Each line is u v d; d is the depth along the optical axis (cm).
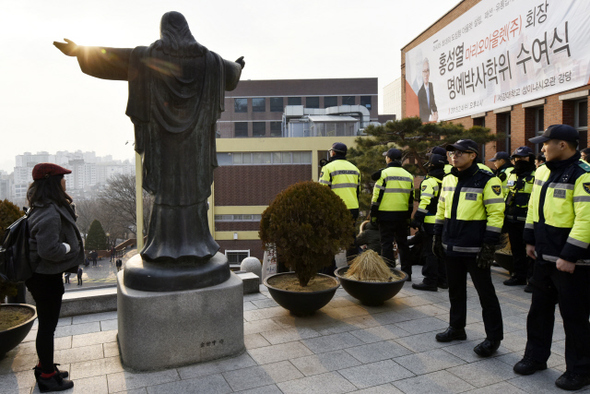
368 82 5662
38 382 314
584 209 301
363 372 342
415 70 2486
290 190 490
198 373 341
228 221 3716
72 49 343
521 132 1586
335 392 310
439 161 572
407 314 487
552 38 1393
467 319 469
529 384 321
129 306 342
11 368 357
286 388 316
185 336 353
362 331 433
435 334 425
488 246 360
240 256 3722
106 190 4741
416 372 341
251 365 355
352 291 508
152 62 347
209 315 360
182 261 366
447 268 403
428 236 582
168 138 361
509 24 1619
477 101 1866
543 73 1445
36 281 310
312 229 474
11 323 369
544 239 330
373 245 720
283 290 459
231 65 396
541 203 334
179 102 359
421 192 579
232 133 5634
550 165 332
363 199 1608
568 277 314
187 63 359
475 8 1844
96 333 436
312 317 477
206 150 379
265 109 5650
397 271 558
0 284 388
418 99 2456
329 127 3859
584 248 302
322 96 5666
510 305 518
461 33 1967
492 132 1767
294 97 5656
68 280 3594
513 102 1616
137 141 359
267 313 492
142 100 350
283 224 474
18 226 302
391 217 618
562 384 312
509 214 614
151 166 360
